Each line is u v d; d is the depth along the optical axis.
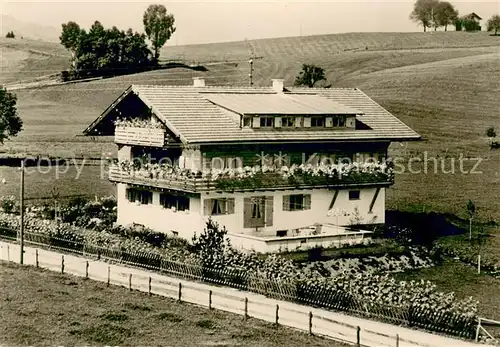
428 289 39.59
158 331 34.72
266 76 133.12
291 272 43.38
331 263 50.12
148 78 132.75
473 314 36.97
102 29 138.12
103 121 61.12
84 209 64.88
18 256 50.94
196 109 56.00
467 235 66.12
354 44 154.25
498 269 53.22
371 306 38.88
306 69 119.25
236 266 44.31
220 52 155.38
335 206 59.06
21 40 166.25
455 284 48.47
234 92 61.94
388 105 113.94
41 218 60.94
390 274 49.94
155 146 53.78
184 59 148.50
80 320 36.22
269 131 55.91
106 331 34.53
